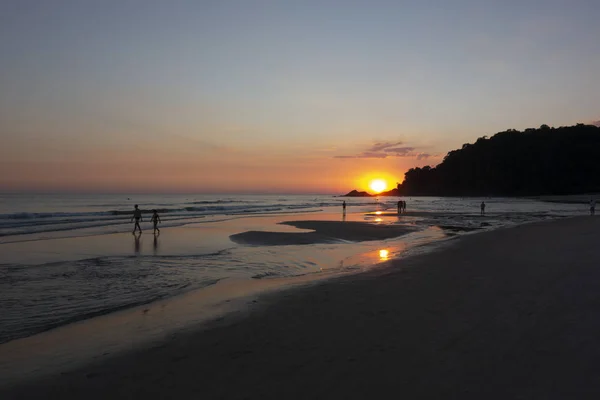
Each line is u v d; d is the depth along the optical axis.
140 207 57.88
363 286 7.70
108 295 7.87
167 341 5.02
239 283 8.87
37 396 3.66
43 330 5.73
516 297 6.56
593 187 125.94
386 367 3.95
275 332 5.17
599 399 3.24
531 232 18.30
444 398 3.32
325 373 3.86
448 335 4.83
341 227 23.62
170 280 9.29
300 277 9.39
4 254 13.23
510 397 3.31
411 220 30.52
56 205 64.19
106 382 3.89
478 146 173.00
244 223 27.23
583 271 8.68
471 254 11.67
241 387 3.64
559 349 4.30
